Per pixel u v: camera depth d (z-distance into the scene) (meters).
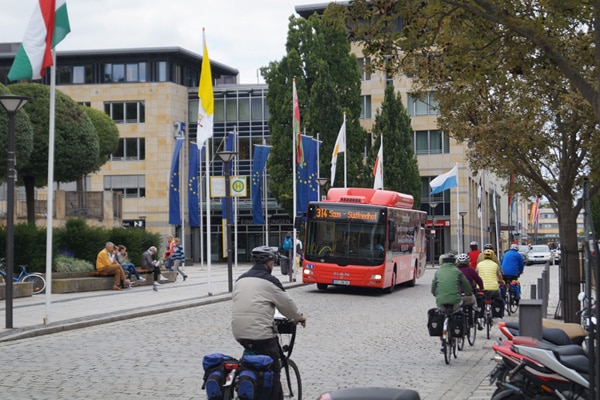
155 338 18.38
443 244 78.19
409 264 38.75
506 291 25.89
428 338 19.05
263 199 79.94
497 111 21.31
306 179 46.81
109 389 12.05
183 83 81.38
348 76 64.12
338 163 63.19
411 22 12.59
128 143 79.25
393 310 26.55
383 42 12.86
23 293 29.61
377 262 33.12
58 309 24.66
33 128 39.59
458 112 21.75
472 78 13.22
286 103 63.38
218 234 81.38
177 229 79.69
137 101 79.12
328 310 26.36
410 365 14.96
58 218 44.91
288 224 80.00
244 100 80.81
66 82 80.06
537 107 20.08
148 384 12.48
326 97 62.69
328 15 12.88
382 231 33.38
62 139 41.44
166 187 78.69
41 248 33.16
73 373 13.47
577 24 15.59
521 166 22.39
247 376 8.35
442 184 57.88
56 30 19.92
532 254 77.94
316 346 17.38
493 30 12.97
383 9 12.59
